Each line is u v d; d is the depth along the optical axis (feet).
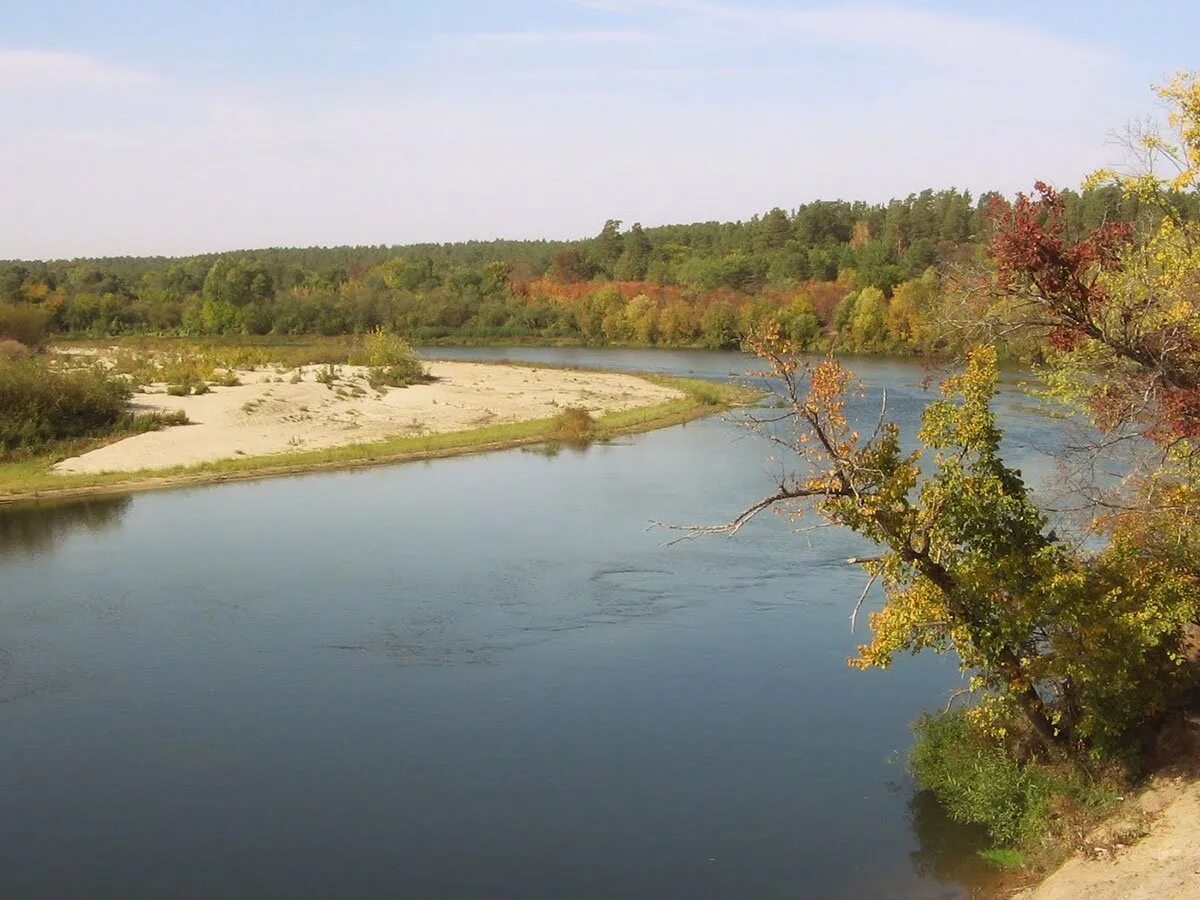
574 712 71.46
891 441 53.16
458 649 83.25
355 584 99.96
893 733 67.82
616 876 52.19
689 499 135.03
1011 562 53.26
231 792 60.90
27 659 81.05
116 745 66.85
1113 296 50.37
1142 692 56.29
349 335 423.23
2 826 57.21
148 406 190.08
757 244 542.57
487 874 52.47
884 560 54.08
